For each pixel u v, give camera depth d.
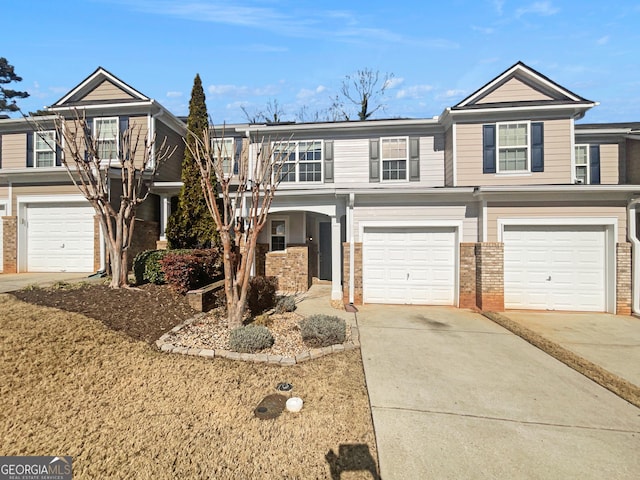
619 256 7.72
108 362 4.27
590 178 12.25
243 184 6.00
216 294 7.30
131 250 10.98
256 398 3.63
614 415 3.46
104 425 3.09
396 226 8.78
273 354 4.88
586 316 7.61
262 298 7.25
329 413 3.38
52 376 3.85
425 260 8.80
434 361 4.86
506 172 10.05
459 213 8.59
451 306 8.66
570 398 3.81
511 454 2.83
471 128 10.28
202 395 3.64
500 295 8.00
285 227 11.26
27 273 10.16
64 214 10.38
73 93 12.40
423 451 2.85
